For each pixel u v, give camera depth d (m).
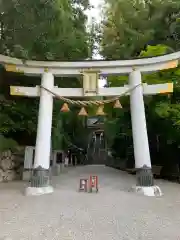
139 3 14.62
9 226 3.71
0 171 9.70
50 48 10.17
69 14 10.43
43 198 5.99
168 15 13.47
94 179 7.23
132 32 14.59
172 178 11.11
